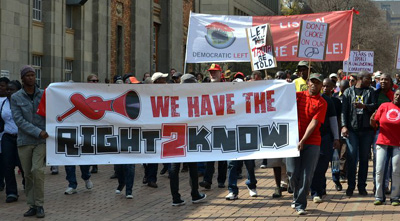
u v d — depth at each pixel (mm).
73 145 9664
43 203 9961
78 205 10383
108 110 9758
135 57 29875
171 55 35062
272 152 9570
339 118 11750
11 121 10836
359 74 10805
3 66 19922
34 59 22406
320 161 10250
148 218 9211
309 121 9367
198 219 9055
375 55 59594
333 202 10344
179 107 9844
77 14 24781
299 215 9188
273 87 9648
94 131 9719
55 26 22969
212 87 9805
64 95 9641
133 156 9797
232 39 14914
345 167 12781
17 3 20703
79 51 24859
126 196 10961
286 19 15133
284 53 15156
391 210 9586
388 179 11242
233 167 10633
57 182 13156
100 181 13336
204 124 9828
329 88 10656
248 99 9750
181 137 9844
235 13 53719
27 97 9562
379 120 10031
